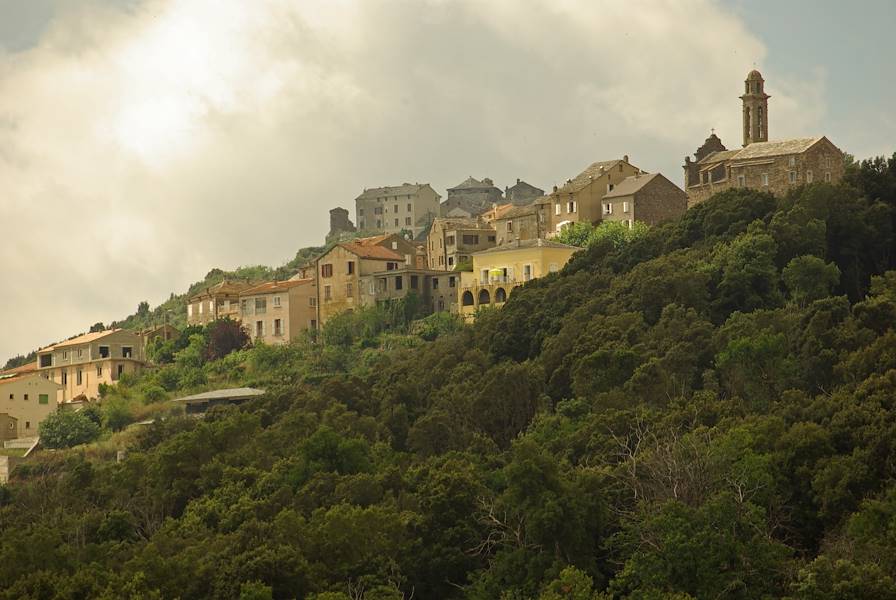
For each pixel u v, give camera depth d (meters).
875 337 158.75
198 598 125.75
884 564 113.69
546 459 130.88
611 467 137.62
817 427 134.62
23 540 134.38
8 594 124.19
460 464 143.75
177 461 162.75
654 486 131.12
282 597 124.94
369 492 143.12
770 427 137.25
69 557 134.50
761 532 121.69
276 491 147.12
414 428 166.62
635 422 148.88
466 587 127.50
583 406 161.50
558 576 121.94
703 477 129.50
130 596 120.12
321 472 149.12
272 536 133.00
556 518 126.06
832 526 125.81
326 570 128.38
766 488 128.38
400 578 128.75
